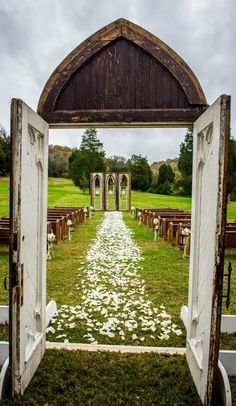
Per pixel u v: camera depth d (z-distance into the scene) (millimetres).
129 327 3648
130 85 2758
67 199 32281
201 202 2639
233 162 31859
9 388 2318
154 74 2736
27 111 2252
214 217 2121
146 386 2521
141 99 2748
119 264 6832
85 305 4379
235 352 2754
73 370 2709
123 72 2758
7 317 3758
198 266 2693
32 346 2598
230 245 7375
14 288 2148
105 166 48000
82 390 2453
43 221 2805
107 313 4090
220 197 2014
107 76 2770
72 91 2797
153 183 48125
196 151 2697
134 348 3092
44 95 2779
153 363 2828
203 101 2672
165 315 4004
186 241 7473
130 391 2459
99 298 4660
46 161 2838
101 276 5871
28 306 2496
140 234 11711
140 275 5938
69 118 2775
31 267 2555
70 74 2754
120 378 2607
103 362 2836
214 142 2152
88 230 13055
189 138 39344
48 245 7477
